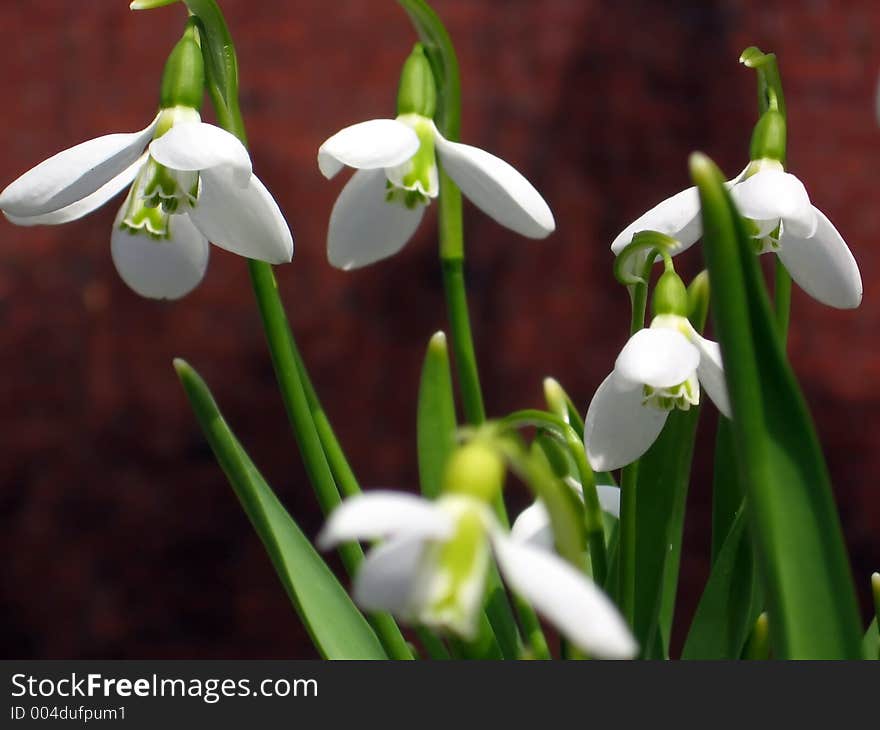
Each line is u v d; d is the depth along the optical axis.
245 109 1.45
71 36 1.44
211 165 0.69
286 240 0.70
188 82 0.70
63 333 1.49
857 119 1.47
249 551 1.50
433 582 0.65
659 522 0.71
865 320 1.49
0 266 1.48
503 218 0.72
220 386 1.48
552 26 1.49
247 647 1.49
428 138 0.72
